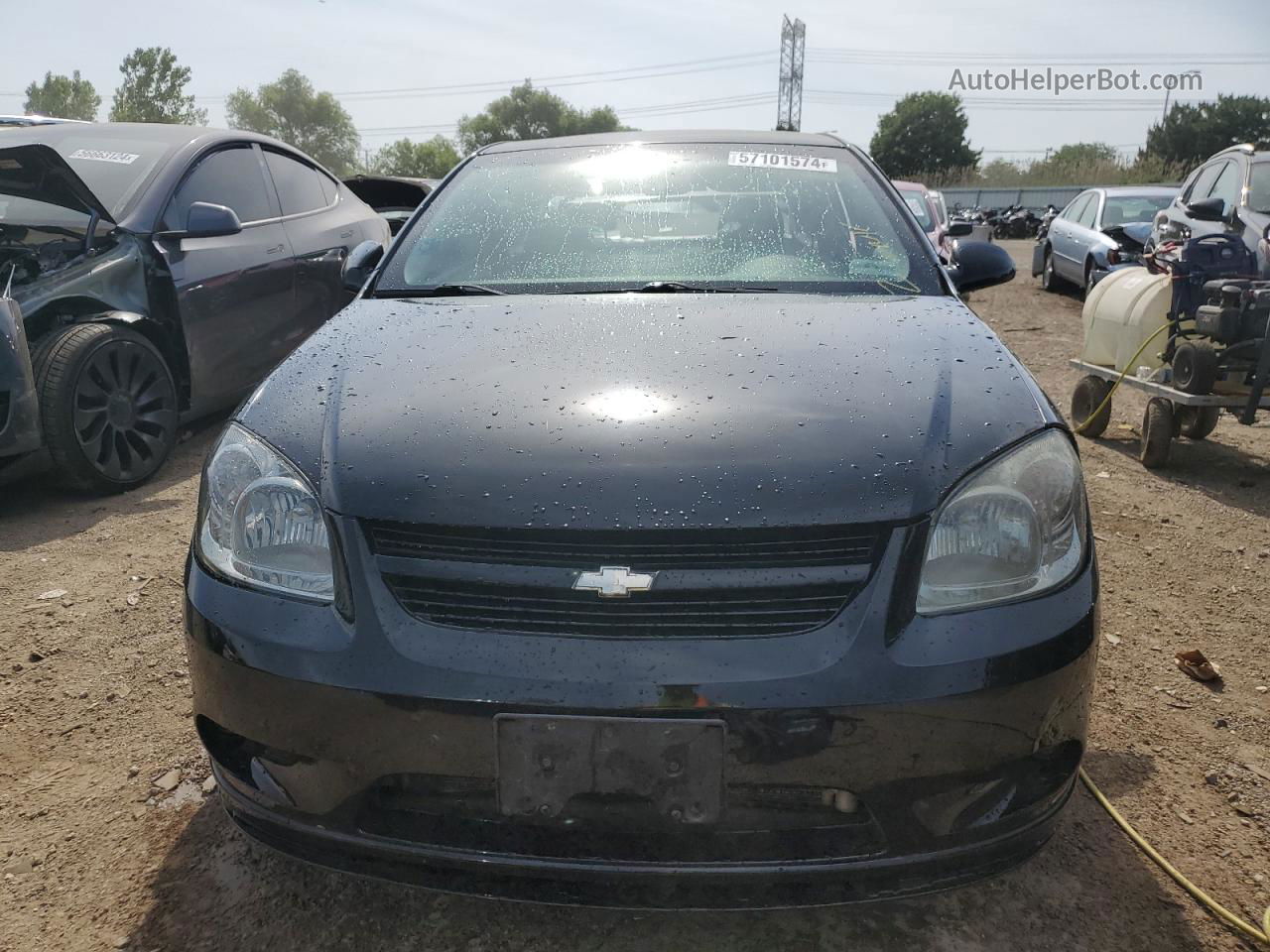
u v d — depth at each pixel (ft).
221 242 15.81
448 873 5.20
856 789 4.94
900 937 5.94
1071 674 5.23
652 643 4.92
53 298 13.32
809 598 5.02
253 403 6.29
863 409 5.73
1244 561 12.07
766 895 5.05
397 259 8.90
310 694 5.15
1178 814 7.11
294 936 5.96
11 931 6.01
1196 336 15.96
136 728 8.23
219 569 5.63
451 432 5.63
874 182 9.50
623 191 9.34
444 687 4.95
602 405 5.77
